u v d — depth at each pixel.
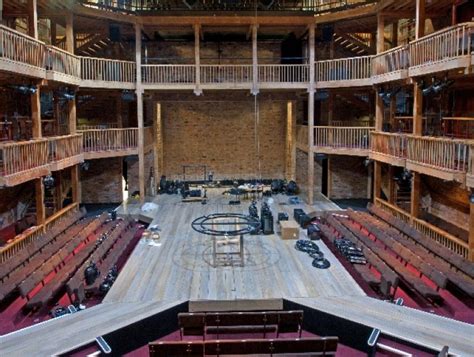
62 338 7.92
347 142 17.39
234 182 22.58
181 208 17.86
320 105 21.23
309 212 16.95
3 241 13.13
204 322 8.27
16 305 9.68
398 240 12.41
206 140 22.95
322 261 11.45
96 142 17.14
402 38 19.14
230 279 10.48
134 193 20.25
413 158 12.79
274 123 23.00
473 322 8.77
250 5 18.47
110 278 10.19
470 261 10.09
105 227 14.59
